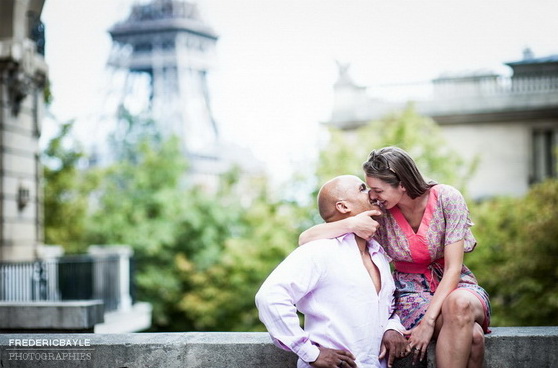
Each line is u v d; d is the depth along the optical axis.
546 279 15.65
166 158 27.55
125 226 25.23
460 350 2.88
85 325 5.27
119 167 28.00
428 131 19.73
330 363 2.84
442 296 3.01
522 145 25.80
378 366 3.01
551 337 3.24
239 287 21.08
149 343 3.44
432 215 3.18
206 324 22.48
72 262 12.35
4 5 13.66
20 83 13.84
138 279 24.05
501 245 17.45
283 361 3.35
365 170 3.15
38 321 5.30
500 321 15.77
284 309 2.84
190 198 25.91
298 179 19.39
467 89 26.20
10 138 13.98
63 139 24.17
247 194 24.67
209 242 24.66
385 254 3.29
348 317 2.97
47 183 24.42
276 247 19.58
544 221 15.45
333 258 2.99
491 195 25.80
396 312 3.28
